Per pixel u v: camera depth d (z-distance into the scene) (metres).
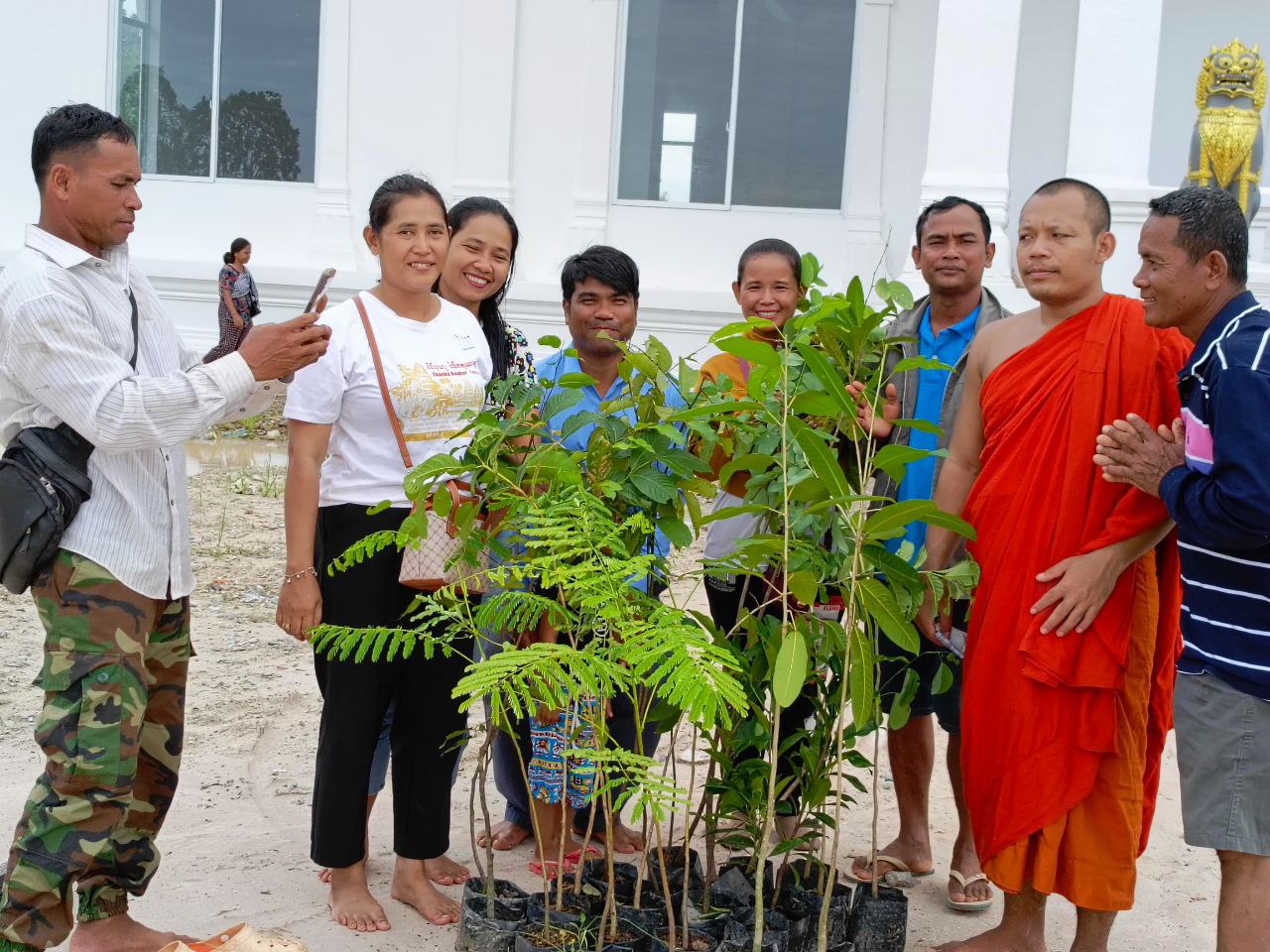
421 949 3.46
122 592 3.04
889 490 4.17
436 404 3.61
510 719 3.89
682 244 12.98
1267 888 3.03
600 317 4.02
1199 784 3.09
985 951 3.44
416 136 13.22
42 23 13.75
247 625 6.71
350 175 13.37
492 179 12.88
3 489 2.95
